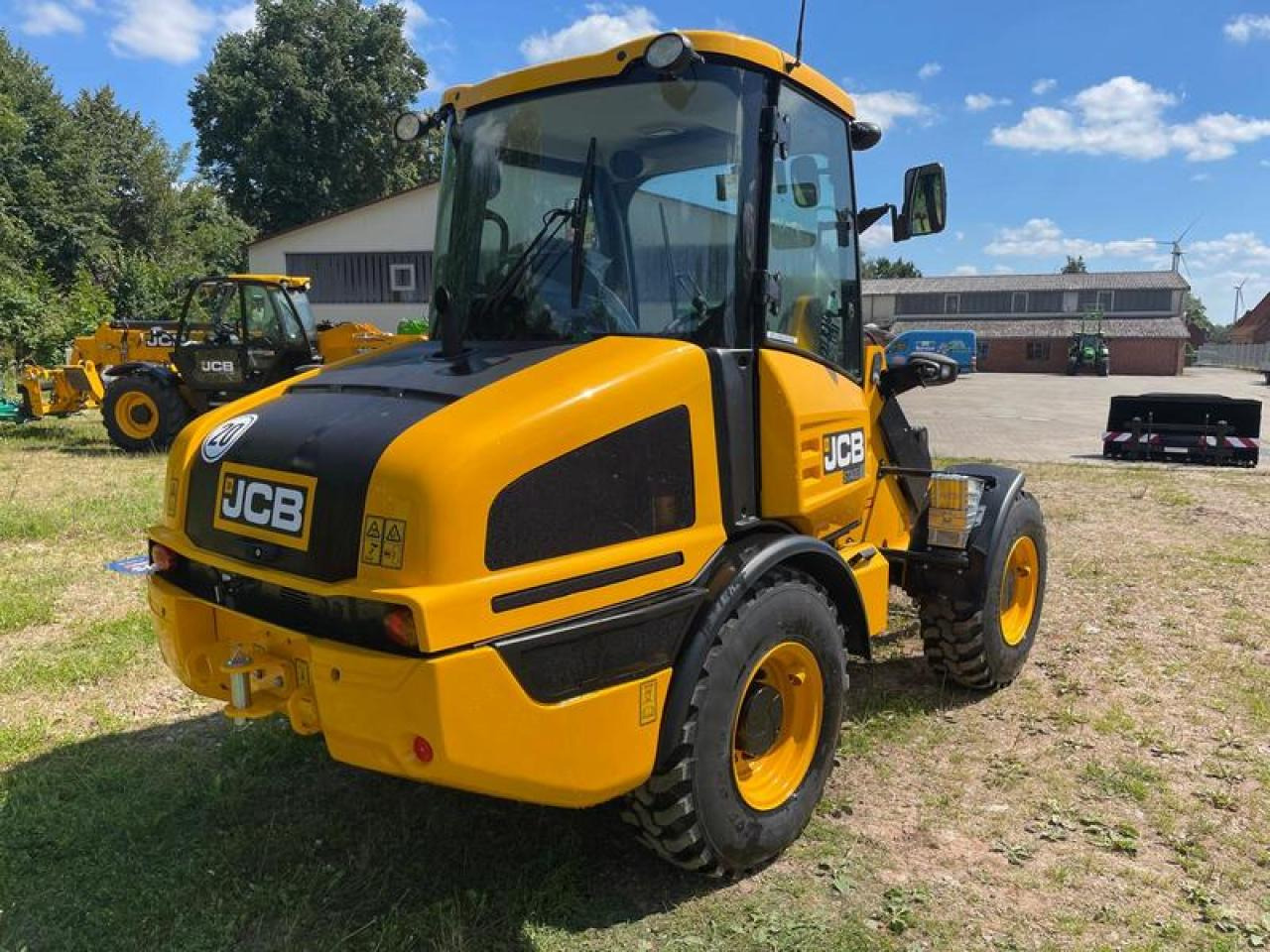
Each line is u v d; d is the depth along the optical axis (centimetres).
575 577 245
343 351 1428
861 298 388
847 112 363
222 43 4050
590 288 307
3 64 3253
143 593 606
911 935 274
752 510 305
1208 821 337
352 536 238
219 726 414
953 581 423
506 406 246
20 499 916
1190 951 268
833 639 321
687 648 274
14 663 482
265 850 311
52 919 278
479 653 224
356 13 4122
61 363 2322
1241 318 8219
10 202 2975
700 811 277
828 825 334
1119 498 983
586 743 247
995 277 6203
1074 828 333
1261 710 431
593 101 312
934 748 396
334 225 2738
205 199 4100
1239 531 816
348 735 232
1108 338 5197
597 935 273
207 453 288
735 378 294
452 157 346
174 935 269
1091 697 449
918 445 456
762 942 270
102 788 356
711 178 299
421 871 300
